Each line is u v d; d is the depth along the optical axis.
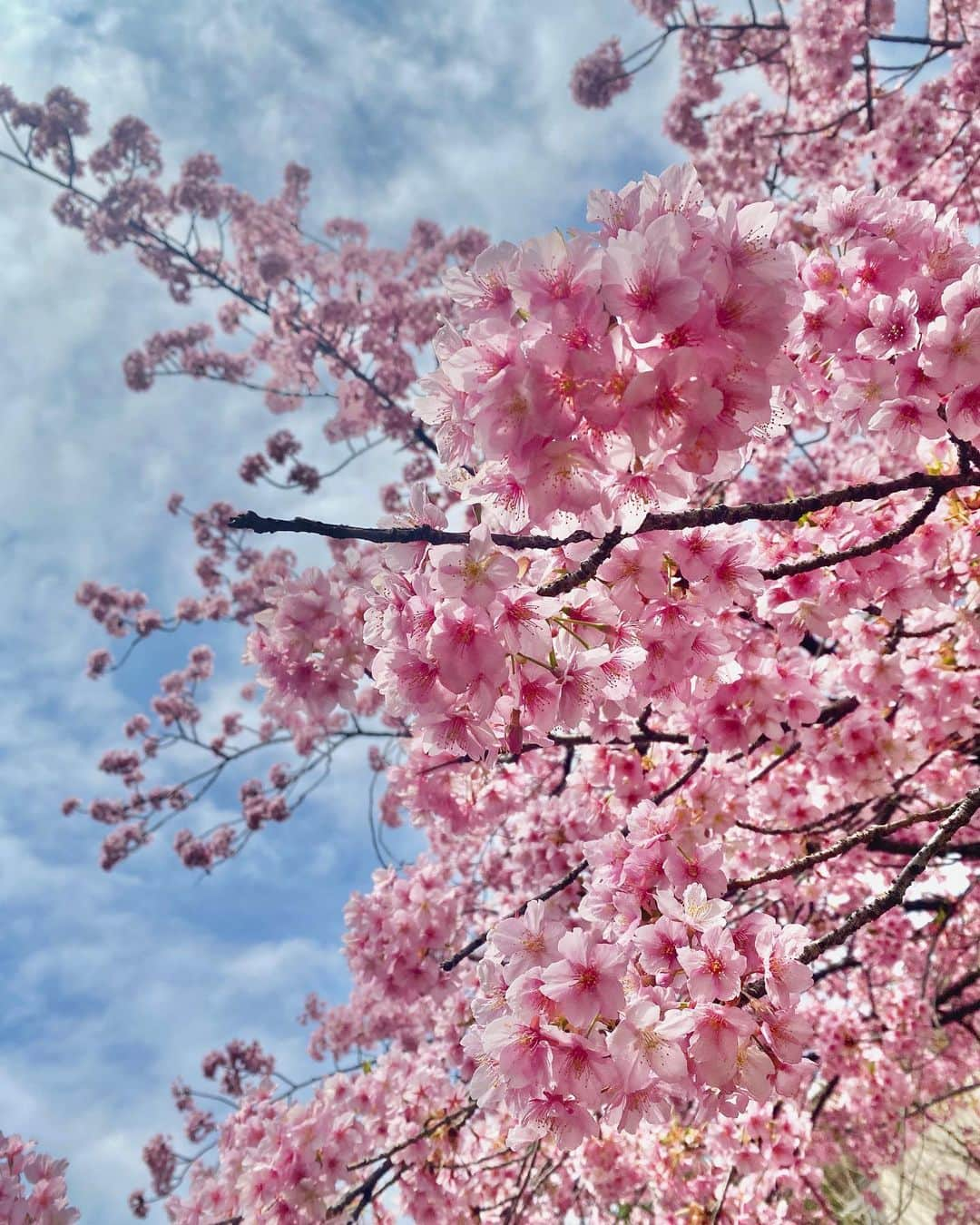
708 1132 5.05
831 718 4.12
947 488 2.69
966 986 6.06
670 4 9.12
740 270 1.59
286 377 11.31
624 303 1.50
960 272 2.50
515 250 1.69
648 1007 1.92
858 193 2.62
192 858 11.88
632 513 1.85
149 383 11.51
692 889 2.20
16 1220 3.60
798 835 4.17
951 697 3.86
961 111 6.79
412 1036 7.82
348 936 5.18
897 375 2.51
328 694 2.99
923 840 5.62
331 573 3.07
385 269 11.07
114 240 10.57
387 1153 4.53
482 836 6.95
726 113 8.77
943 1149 7.80
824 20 7.38
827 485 8.34
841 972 7.03
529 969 2.12
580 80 9.76
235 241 11.09
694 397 1.51
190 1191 4.80
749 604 3.33
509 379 1.52
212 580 12.64
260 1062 10.68
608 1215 7.28
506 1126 5.83
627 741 3.57
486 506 1.90
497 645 1.82
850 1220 6.71
